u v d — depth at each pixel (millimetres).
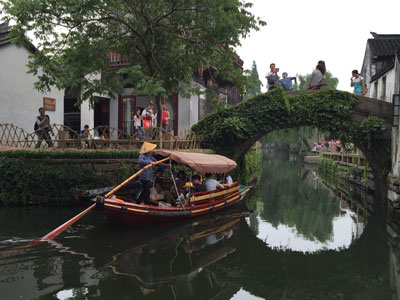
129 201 9289
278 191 16969
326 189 17797
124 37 12625
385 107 13320
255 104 14984
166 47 12680
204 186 10820
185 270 6129
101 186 11297
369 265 6707
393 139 12023
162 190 10523
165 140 12758
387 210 12078
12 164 11234
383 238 8562
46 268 5926
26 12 10078
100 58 11656
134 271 5941
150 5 12109
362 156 18109
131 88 18094
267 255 7246
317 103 13977
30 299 4766
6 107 14695
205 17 11445
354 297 5277
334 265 6699
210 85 20109
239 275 6078
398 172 11055
